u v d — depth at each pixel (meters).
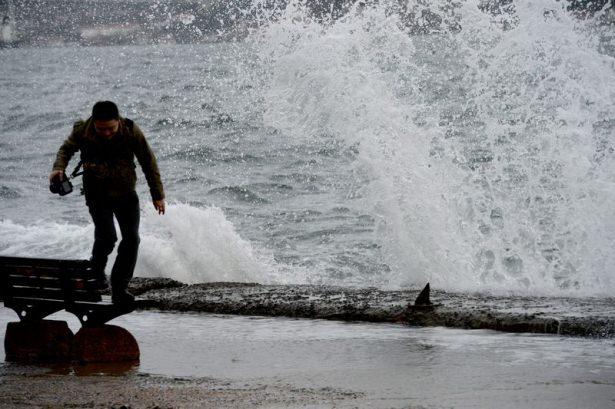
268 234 40.34
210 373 15.72
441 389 13.98
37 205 50.47
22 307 17.97
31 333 17.62
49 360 17.38
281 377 15.23
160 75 170.25
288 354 17.41
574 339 18.42
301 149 68.31
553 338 18.56
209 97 109.62
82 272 17.06
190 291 25.27
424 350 17.41
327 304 22.41
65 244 37.16
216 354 17.61
